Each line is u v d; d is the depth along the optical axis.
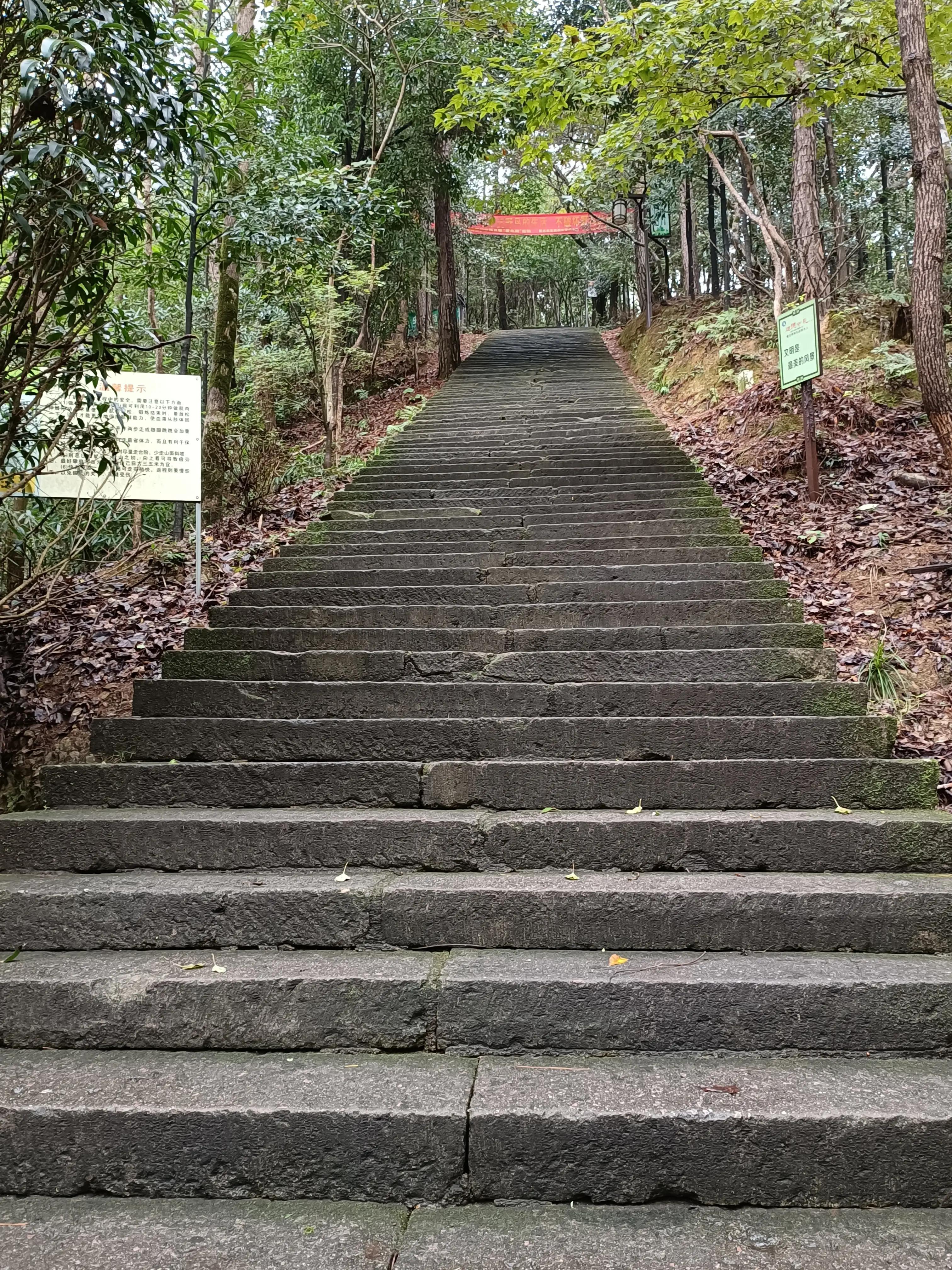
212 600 5.97
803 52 7.06
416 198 15.02
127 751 3.83
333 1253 1.86
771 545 6.26
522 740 3.70
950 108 7.36
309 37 13.16
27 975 2.54
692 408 10.51
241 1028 2.46
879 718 3.55
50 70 2.88
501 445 9.05
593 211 21.92
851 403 8.23
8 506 5.66
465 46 13.08
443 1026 2.43
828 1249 1.85
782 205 16.67
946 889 2.72
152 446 5.77
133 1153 2.11
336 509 7.19
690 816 3.17
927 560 5.63
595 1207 2.04
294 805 3.48
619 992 2.41
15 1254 1.86
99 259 3.80
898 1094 2.13
